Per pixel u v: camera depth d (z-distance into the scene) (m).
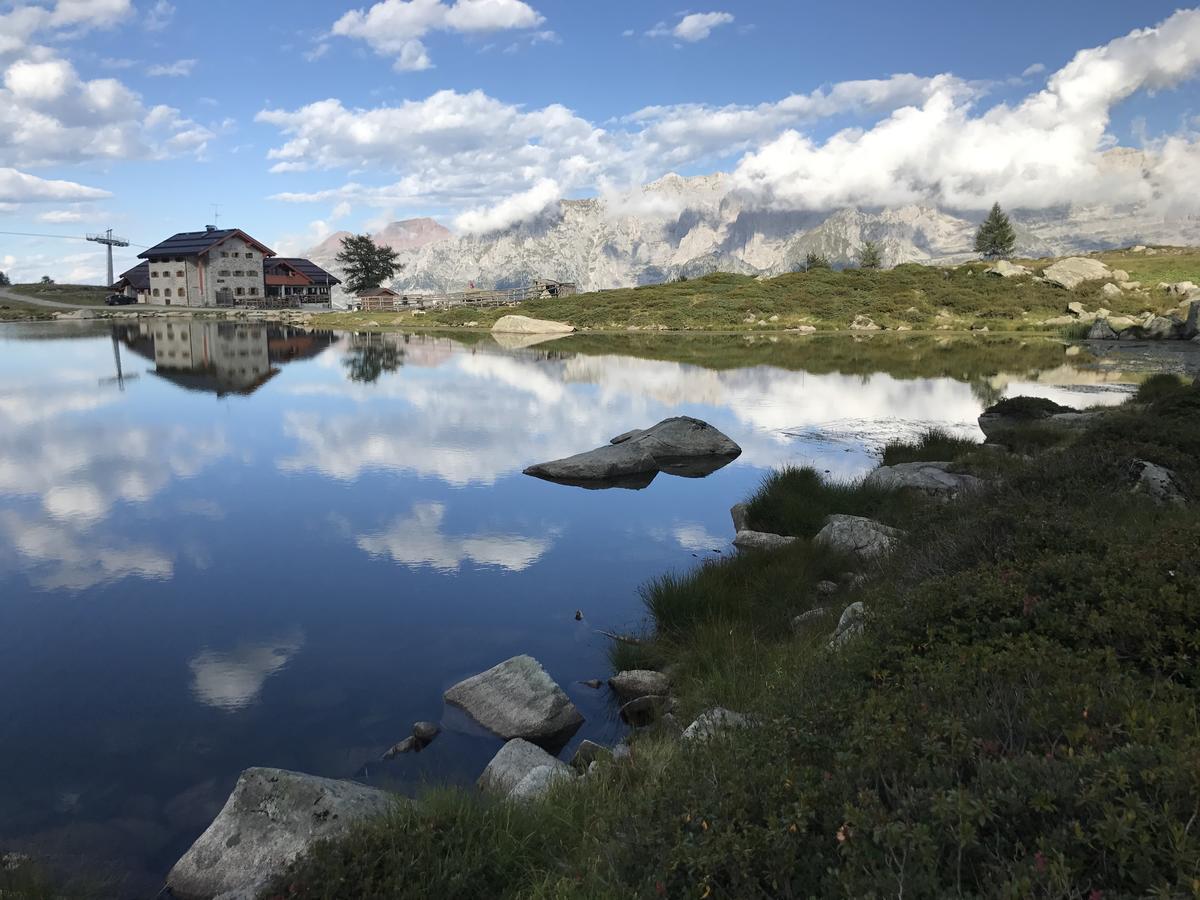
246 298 119.56
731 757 4.36
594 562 12.55
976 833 3.00
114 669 8.61
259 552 12.90
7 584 11.27
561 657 9.08
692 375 41.06
